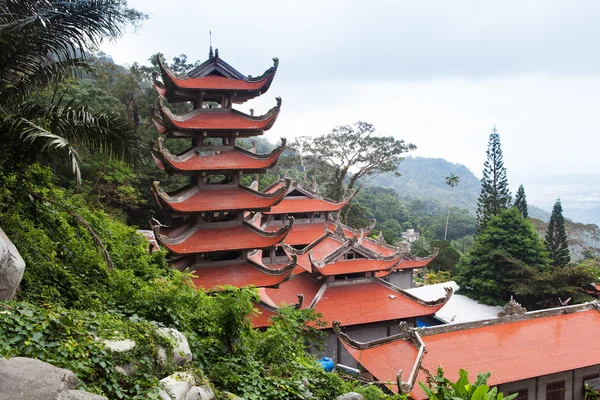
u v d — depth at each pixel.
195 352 14.32
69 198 25.53
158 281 18.73
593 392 25.95
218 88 28.56
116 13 14.96
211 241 27.89
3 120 14.93
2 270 11.25
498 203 75.19
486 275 52.34
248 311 16.89
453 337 27.72
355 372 27.75
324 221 52.25
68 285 14.98
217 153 29.38
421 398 23.11
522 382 26.70
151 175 61.53
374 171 86.81
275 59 28.95
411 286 53.81
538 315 30.39
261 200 28.92
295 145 80.56
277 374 15.34
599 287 49.94
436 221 153.25
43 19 13.83
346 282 35.38
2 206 15.00
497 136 74.69
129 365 10.62
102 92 55.56
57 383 7.72
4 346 8.80
